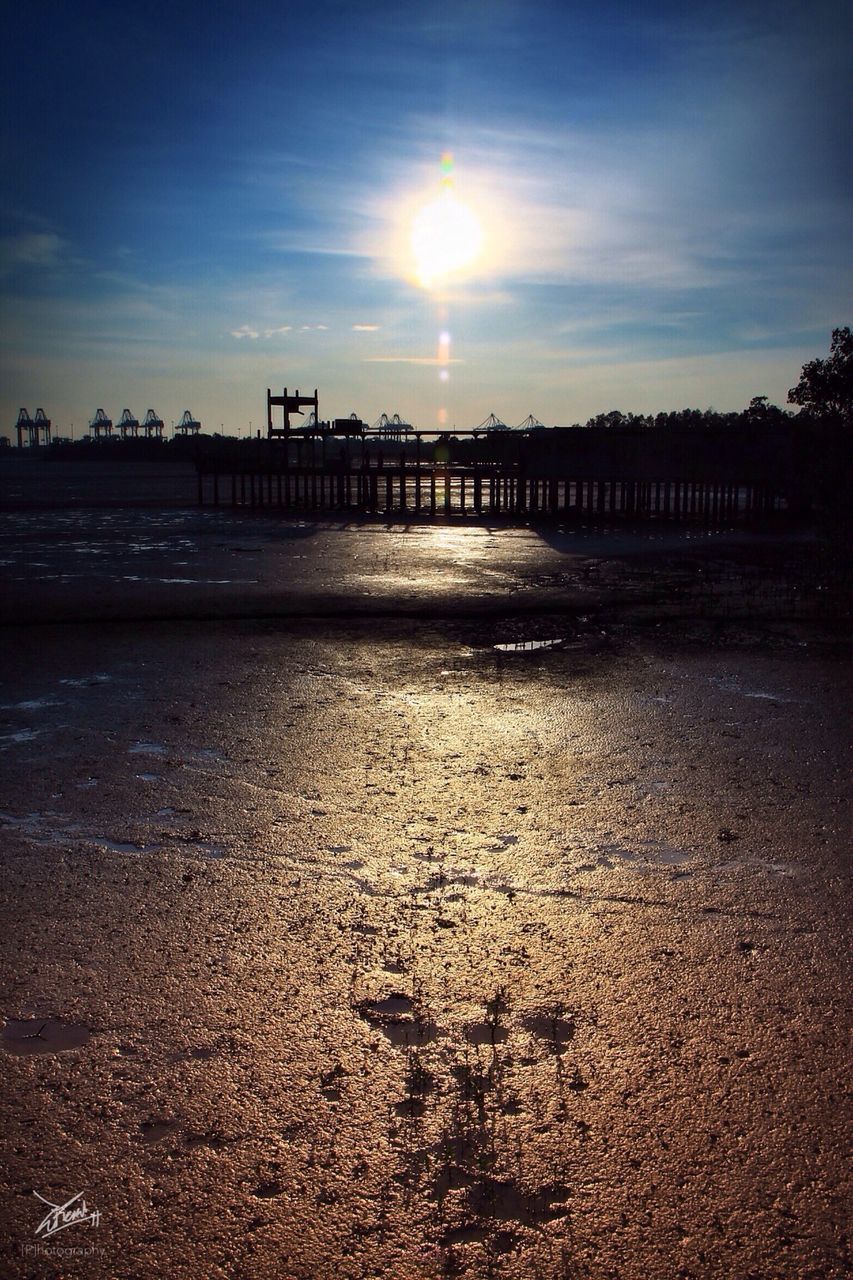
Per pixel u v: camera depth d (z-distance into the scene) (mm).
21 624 14414
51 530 32469
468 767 7879
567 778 7605
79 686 10602
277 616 15305
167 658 12094
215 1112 3777
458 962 4871
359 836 6465
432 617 15344
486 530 32875
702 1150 3555
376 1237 3186
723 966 4812
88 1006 4473
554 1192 3371
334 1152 3562
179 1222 3244
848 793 7223
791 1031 4270
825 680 10898
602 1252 3117
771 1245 3137
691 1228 3209
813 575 19969
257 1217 3266
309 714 9508
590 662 11984
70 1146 3588
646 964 4840
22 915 5332
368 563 23125
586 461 37062
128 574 20625
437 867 5988
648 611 15805
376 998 4562
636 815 6820
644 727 9039
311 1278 3031
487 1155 3541
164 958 4895
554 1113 3756
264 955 4938
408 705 9883
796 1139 3602
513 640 13445
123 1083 3938
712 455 34500
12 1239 3166
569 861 6070
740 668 11555
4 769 7832
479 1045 4195
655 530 32438
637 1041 4211
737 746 8414
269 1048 4176
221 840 6395
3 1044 4188
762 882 5754
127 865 6004
